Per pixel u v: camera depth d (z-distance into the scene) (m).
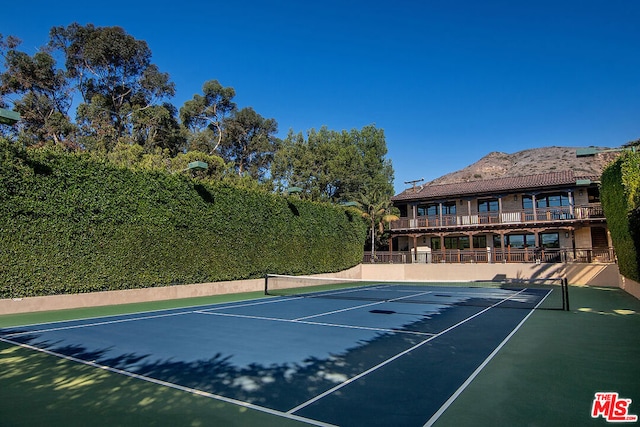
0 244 12.12
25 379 5.80
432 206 38.91
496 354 7.34
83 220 14.31
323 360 6.92
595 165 80.31
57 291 13.46
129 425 4.16
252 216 22.19
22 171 12.70
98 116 39.62
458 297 19.14
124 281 15.53
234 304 15.88
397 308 14.70
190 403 4.82
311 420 4.30
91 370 6.27
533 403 4.78
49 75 39.69
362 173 48.50
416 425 4.16
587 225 31.36
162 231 17.19
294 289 24.02
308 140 47.09
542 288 24.72
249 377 5.90
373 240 37.38
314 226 27.48
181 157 31.84
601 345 8.05
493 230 34.06
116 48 42.94
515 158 137.38
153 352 7.51
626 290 20.84
